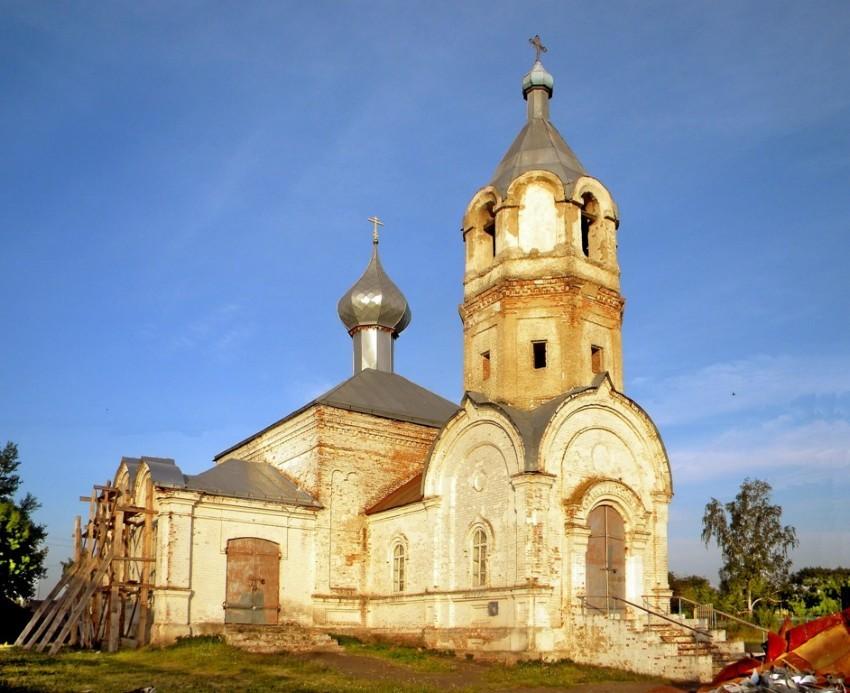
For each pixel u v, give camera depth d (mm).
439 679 25938
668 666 25969
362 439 40344
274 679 24234
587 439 32125
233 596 34969
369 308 49062
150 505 35000
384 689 22641
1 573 40406
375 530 38500
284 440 41969
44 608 33781
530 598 29250
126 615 35875
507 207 35250
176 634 32844
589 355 34000
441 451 34625
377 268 50156
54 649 31062
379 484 40188
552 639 29188
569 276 33875
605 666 28062
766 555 61531
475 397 33875
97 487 36719
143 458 36531
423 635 33719
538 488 30188
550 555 29953
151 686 21750
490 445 32531
